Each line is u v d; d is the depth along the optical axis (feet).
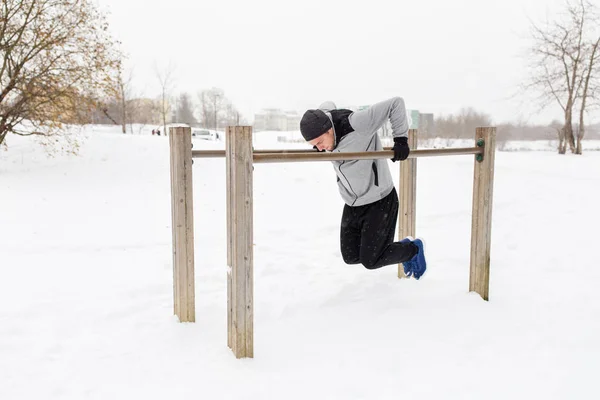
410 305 11.67
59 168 30.50
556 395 7.68
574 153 60.70
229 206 8.96
